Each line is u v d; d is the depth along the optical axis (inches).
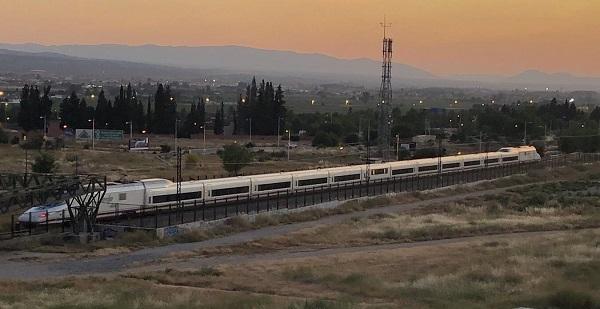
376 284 1736.0
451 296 1544.0
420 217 3097.9
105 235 2337.6
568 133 6899.6
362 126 7755.9
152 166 4675.2
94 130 6092.5
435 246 2384.4
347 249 2338.8
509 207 3538.4
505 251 2241.6
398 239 2544.3
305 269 1936.5
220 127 7352.4
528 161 5595.5
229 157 4441.4
